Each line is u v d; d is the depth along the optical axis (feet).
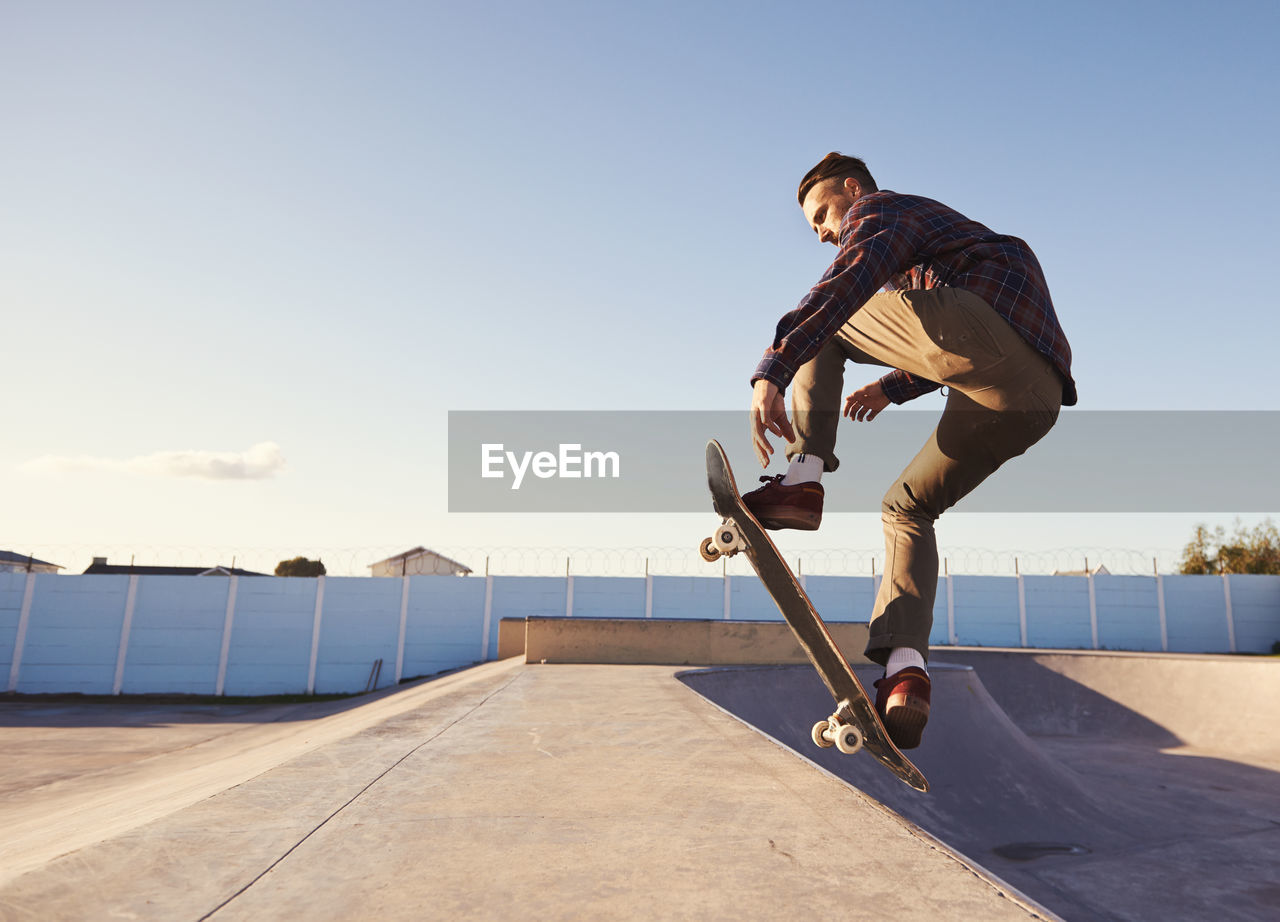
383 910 3.59
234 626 64.39
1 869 4.39
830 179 5.46
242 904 3.62
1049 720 42.27
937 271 4.71
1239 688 39.06
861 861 4.50
